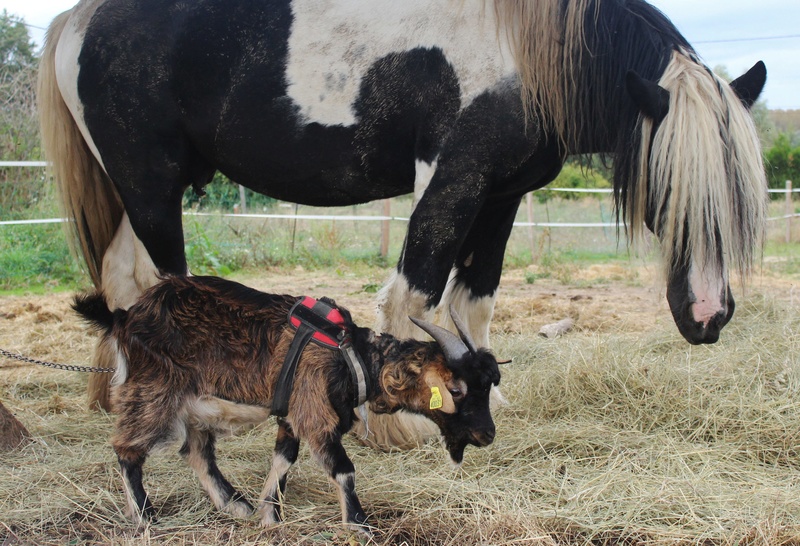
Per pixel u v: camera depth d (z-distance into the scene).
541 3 4.22
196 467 3.86
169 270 4.97
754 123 4.18
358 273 11.52
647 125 4.07
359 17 4.41
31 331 7.40
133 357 3.65
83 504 3.87
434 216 4.29
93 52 4.80
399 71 4.33
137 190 4.84
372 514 3.80
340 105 4.43
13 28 14.48
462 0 4.29
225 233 13.05
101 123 4.83
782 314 7.07
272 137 4.58
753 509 3.76
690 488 3.95
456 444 3.81
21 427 4.64
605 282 11.09
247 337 3.64
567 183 20.45
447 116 4.25
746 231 3.93
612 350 5.76
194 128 4.78
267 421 5.02
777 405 4.88
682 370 5.39
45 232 11.35
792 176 22.20
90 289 4.37
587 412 5.04
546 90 4.25
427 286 4.32
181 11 4.69
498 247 4.90
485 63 4.22
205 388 3.67
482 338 5.04
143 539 3.39
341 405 3.61
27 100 13.12
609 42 4.33
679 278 4.07
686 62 4.13
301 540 3.51
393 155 4.50
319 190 4.72
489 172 4.29
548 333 7.35
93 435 4.84
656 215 4.09
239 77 4.57
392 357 3.72
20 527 3.68
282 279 11.02
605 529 3.60
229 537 3.58
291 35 4.48
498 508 3.71
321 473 4.25
